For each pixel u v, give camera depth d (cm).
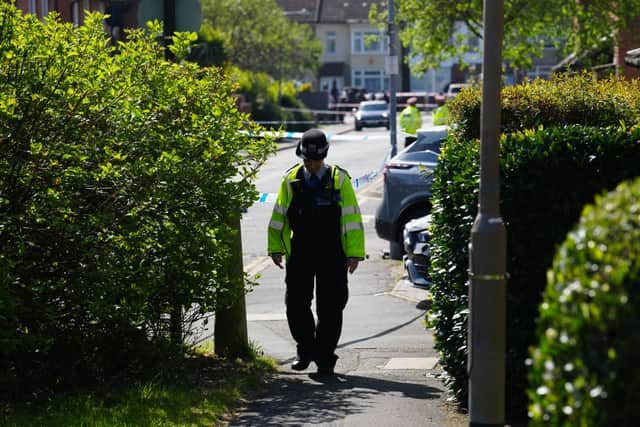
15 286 2342
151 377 2544
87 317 2492
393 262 4794
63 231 2358
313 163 2667
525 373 2088
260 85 15650
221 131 2570
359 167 9725
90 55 2414
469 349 1664
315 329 2767
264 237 5834
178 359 2662
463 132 3262
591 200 2056
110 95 2402
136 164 2380
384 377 2694
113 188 2406
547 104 3225
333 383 2616
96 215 2328
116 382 2514
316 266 2697
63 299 2423
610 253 1017
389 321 3534
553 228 2064
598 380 995
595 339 1002
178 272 2570
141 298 2417
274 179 8725
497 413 1650
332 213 2670
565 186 2062
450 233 2238
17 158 2306
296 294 2720
